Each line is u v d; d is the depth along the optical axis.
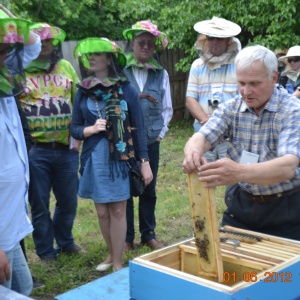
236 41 4.62
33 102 4.12
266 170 2.25
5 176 2.35
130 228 4.79
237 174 2.18
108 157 3.86
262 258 2.27
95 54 3.83
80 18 10.84
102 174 3.87
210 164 2.13
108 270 4.29
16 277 2.61
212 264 2.16
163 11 9.98
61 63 4.32
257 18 9.27
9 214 2.39
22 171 2.45
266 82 2.50
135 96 4.00
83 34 11.05
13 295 2.04
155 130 4.59
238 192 2.91
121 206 4.00
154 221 4.89
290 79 5.87
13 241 2.42
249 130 2.70
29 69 4.09
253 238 2.53
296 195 2.79
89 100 3.95
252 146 2.71
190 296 1.99
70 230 4.62
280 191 2.75
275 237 2.53
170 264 2.38
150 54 4.57
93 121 3.93
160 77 4.70
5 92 2.33
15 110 2.54
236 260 2.27
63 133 4.23
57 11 10.23
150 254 2.30
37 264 4.43
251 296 1.95
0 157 2.34
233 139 2.78
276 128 2.60
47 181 4.31
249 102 2.56
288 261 2.15
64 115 4.21
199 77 4.73
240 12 9.41
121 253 4.13
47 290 4.02
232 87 4.61
